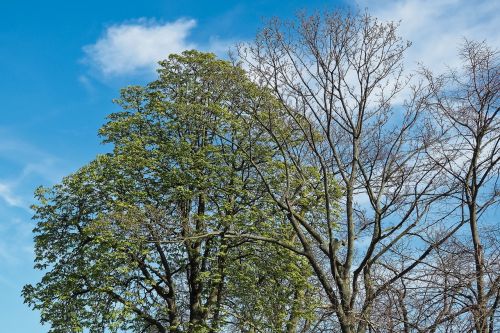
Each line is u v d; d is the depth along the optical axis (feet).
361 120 60.90
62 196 92.32
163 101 96.32
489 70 53.01
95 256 85.25
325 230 84.12
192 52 100.01
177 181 88.53
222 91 75.82
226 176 89.20
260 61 63.67
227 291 84.94
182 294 91.35
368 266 55.21
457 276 46.29
